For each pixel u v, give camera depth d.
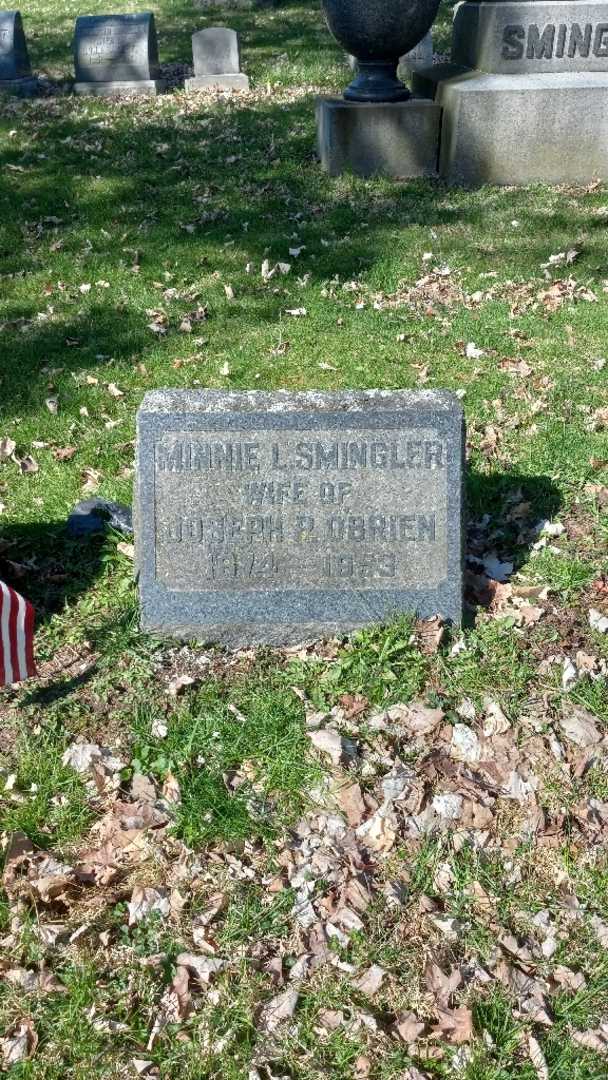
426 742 2.54
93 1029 1.99
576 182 4.94
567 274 4.12
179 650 2.71
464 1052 1.95
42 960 2.11
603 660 2.68
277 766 2.50
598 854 2.34
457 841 2.36
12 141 5.43
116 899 2.25
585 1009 2.03
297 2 8.95
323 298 3.99
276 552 2.68
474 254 4.25
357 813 2.44
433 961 2.10
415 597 2.70
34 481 3.19
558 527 2.98
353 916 2.19
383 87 4.97
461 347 3.71
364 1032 1.99
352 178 4.94
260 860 2.34
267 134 5.49
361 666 2.65
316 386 3.52
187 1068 1.92
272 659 2.70
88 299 4.00
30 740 2.55
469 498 3.08
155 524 2.67
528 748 2.53
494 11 4.79
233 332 3.80
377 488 2.66
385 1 4.73
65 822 2.42
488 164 4.91
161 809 2.45
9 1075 1.92
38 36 8.12
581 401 3.44
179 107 5.98
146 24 6.30
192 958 2.12
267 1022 2.01
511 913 2.22
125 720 2.58
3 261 4.28
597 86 4.79
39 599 2.83
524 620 2.76
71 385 3.54
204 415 2.63
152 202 4.74
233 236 4.43
